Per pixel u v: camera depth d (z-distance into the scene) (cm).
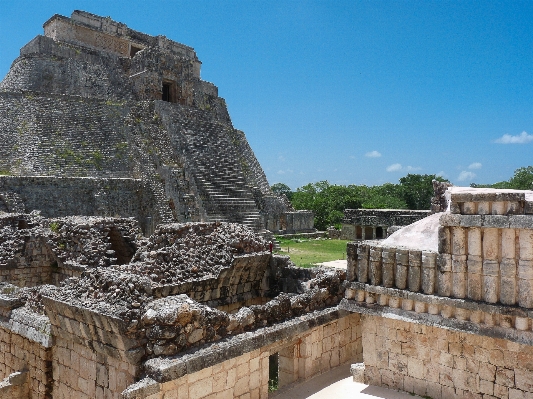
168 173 3316
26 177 2667
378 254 925
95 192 2931
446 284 832
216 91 5381
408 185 7875
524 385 777
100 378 798
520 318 750
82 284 865
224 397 793
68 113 3438
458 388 848
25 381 974
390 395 902
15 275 1562
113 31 4772
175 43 5291
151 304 761
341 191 6450
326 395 912
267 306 930
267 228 4172
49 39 4109
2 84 4119
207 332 794
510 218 749
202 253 1274
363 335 974
